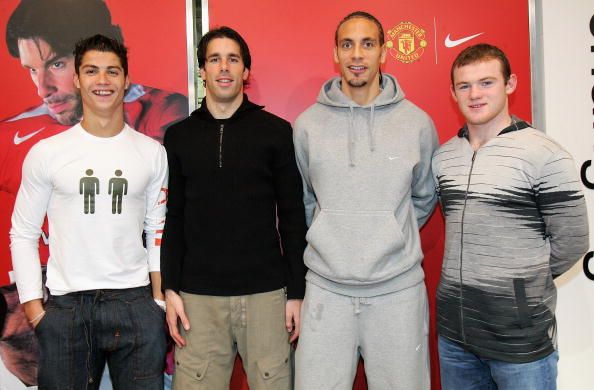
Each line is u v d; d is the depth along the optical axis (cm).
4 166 203
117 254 154
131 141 163
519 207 139
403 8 209
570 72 211
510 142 141
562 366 216
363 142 160
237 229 162
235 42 167
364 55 157
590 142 213
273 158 168
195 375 165
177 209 170
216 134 167
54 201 155
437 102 211
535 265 140
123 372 157
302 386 158
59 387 149
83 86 155
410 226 163
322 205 159
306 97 208
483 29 210
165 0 203
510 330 139
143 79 204
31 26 201
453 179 151
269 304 164
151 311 160
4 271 205
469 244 145
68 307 151
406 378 154
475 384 156
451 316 152
